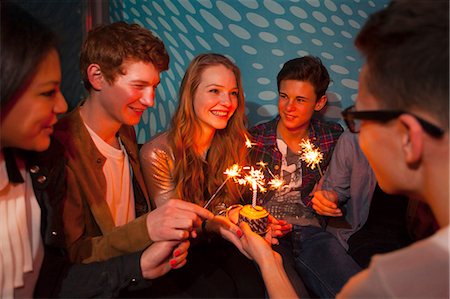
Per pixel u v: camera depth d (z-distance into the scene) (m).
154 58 1.23
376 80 0.64
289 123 1.59
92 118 1.26
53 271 1.00
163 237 1.06
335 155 1.62
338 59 1.98
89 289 1.02
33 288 0.95
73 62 2.12
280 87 1.61
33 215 0.94
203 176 1.53
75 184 1.15
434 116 0.59
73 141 1.20
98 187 1.21
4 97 0.76
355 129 0.80
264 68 2.04
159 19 2.17
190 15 2.10
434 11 0.59
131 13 2.23
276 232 1.34
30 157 0.95
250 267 1.44
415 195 0.68
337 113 2.02
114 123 1.28
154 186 1.50
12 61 0.75
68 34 2.08
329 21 1.96
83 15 2.14
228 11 2.04
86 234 1.22
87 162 1.20
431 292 0.57
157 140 1.52
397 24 0.61
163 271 1.08
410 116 0.61
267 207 1.61
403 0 0.63
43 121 0.83
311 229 1.56
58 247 1.02
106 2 2.23
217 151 1.56
